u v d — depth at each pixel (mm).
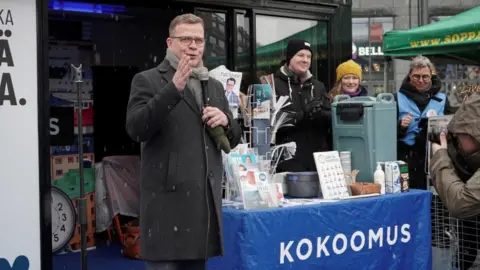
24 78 4000
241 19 5961
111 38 7590
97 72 7531
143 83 3283
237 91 4609
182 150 3242
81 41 7387
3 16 3932
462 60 5508
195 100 3303
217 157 3373
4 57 3939
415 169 5715
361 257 4332
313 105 4961
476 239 4355
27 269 4020
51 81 6828
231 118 3438
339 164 4492
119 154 7672
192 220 3234
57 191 6281
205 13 5773
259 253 3877
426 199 4660
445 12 11609
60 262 6098
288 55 4973
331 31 6559
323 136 5070
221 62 5859
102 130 7551
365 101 4680
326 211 4156
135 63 7773
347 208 4250
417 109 5746
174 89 3066
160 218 3236
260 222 3881
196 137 3281
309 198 4391
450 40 4539
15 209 3973
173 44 3354
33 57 4031
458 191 2918
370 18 11922
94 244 6754
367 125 4574
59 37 7211
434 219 4863
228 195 4207
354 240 4293
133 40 7742
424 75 5688
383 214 4422
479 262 4875
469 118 3008
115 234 7109
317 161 4402
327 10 6508
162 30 7727
